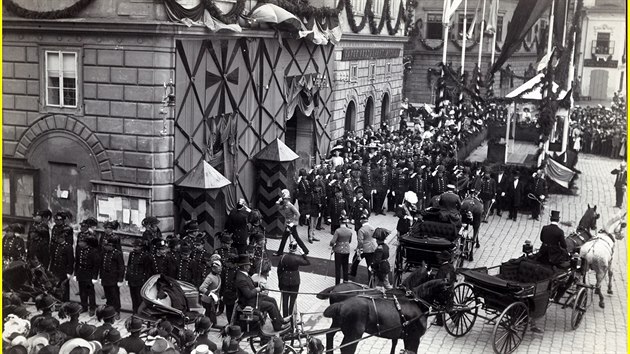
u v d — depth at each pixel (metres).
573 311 17.50
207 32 22.72
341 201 26.00
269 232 26.02
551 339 16.94
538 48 52.25
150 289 14.16
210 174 21.91
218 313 17.47
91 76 21.44
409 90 61.97
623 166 31.50
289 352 13.62
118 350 11.77
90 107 21.61
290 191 26.53
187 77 22.14
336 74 35.84
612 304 19.83
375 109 43.47
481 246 25.52
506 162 39.25
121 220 21.84
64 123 21.88
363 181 29.08
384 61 44.47
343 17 35.44
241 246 19.97
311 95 32.59
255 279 16.78
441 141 35.47
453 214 19.98
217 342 15.55
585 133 48.38
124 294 19.03
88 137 21.73
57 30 21.30
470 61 60.12
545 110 32.53
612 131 46.66
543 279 16.50
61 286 17.31
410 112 54.69
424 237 19.25
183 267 16.83
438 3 60.44
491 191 29.20
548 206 32.56
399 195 29.12
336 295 14.36
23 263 16.77
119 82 21.23
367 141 35.78
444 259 17.19
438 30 61.00
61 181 22.25
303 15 30.25
